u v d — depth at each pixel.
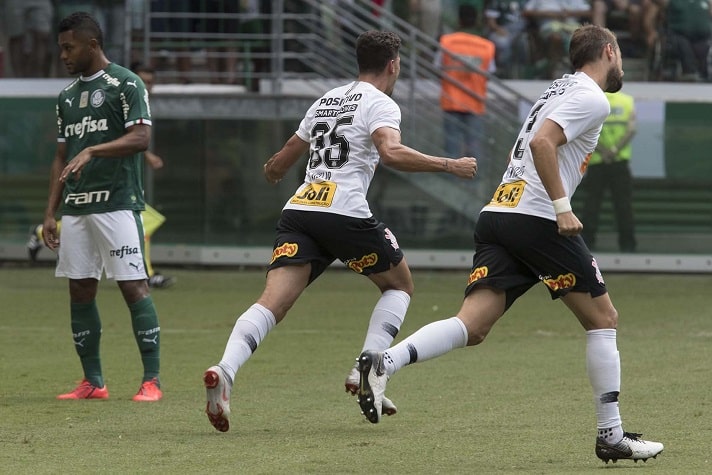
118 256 27.66
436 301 48.97
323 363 33.62
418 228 58.22
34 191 59.34
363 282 56.75
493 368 32.34
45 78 59.88
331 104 23.17
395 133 22.31
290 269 22.61
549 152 19.83
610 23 60.56
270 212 58.47
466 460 20.48
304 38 59.62
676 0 59.97
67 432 23.34
